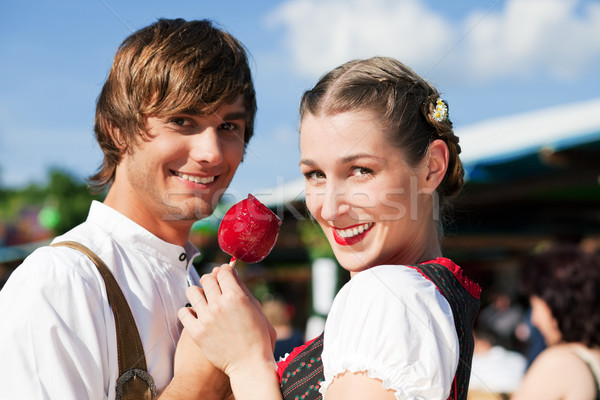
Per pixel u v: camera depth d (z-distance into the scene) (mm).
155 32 1814
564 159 4734
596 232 7418
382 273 1306
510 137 4824
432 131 1519
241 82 1860
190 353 1627
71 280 1576
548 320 2764
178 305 1849
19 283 1558
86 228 1795
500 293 9336
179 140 1776
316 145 1464
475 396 4484
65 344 1516
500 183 5707
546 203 6996
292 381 1447
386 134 1423
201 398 1573
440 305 1270
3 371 1470
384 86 1459
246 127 2027
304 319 13516
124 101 1771
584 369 2588
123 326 1641
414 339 1193
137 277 1758
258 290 9688
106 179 1970
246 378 1481
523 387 2717
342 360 1213
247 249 1722
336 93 1453
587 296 2648
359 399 1168
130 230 1798
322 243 6930
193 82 1738
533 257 2904
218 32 1889
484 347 6164
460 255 9633
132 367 1626
